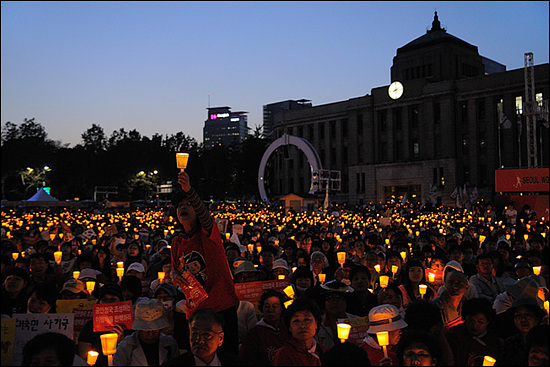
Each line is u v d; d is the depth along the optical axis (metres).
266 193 45.81
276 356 4.12
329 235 15.54
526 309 4.87
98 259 10.30
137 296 6.49
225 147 92.81
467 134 58.56
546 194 31.19
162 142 107.38
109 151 94.06
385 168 63.91
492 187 56.09
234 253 9.66
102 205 57.06
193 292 4.26
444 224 21.70
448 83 59.38
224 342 4.36
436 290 7.07
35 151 88.94
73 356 3.78
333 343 5.45
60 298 6.49
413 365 3.78
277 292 5.02
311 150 40.28
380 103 65.12
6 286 6.43
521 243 13.09
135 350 4.54
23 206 49.66
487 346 4.83
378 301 6.50
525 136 54.38
